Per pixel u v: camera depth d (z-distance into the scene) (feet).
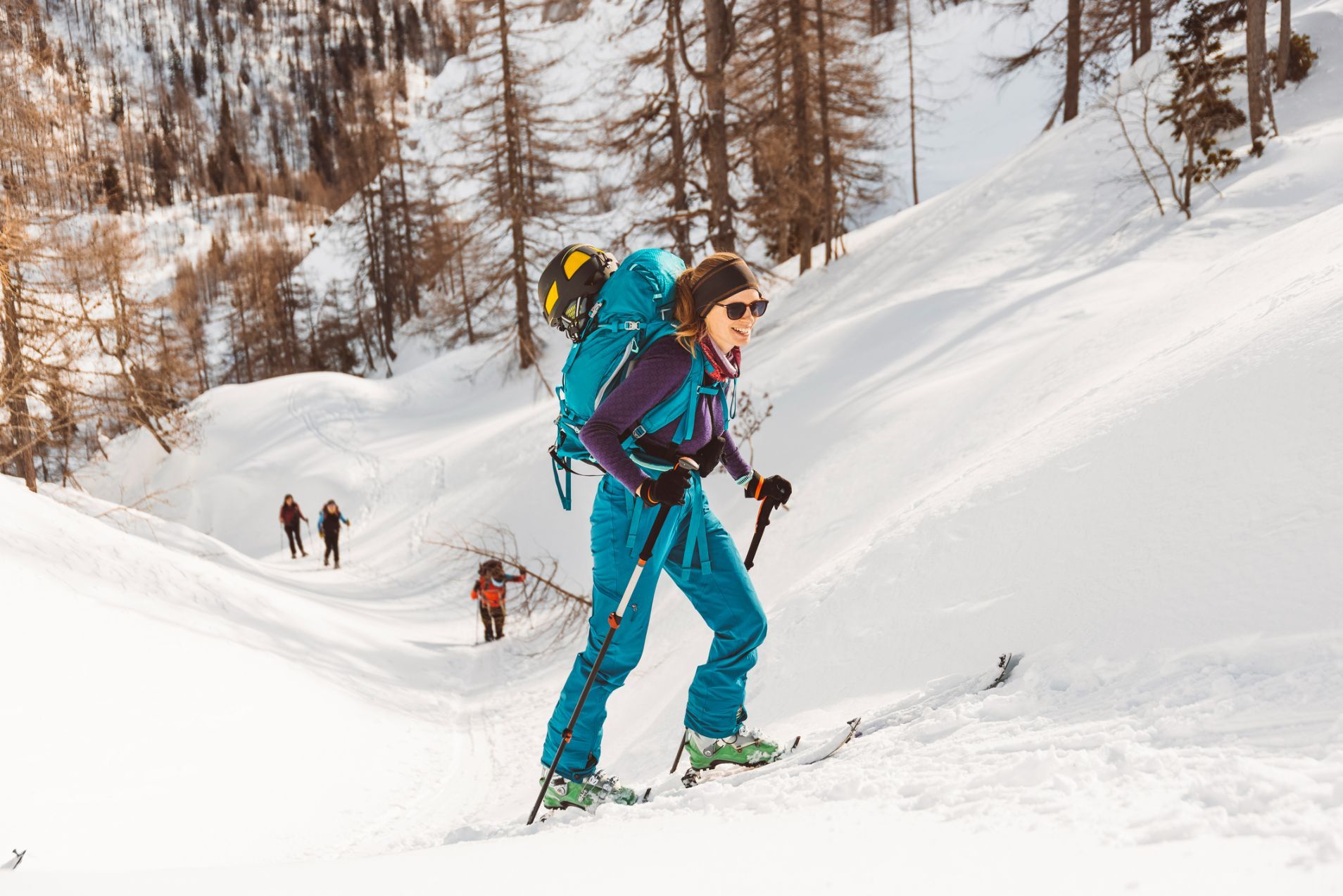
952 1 221.25
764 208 72.54
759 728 13.53
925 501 18.92
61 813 16.42
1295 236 24.29
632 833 6.66
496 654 40.19
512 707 32.04
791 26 73.26
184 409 79.77
